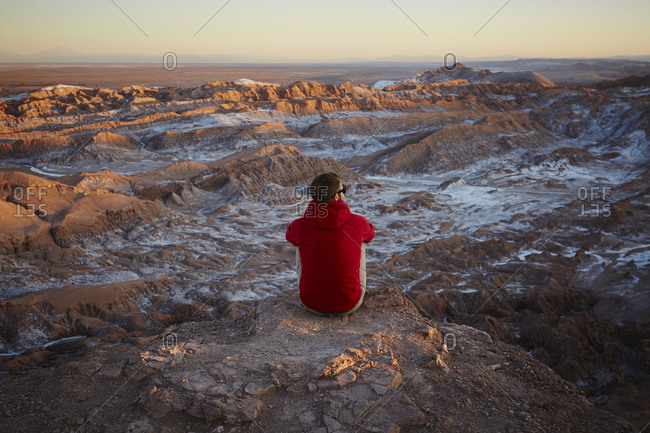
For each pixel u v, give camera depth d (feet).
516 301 96.17
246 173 182.19
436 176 226.38
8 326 69.97
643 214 152.66
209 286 93.71
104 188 164.86
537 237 133.39
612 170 228.22
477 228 146.00
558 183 202.59
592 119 330.34
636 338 80.33
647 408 55.47
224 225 141.59
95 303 78.74
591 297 97.40
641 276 104.22
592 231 138.10
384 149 281.54
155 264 105.81
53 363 59.62
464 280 104.47
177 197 161.79
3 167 210.59
